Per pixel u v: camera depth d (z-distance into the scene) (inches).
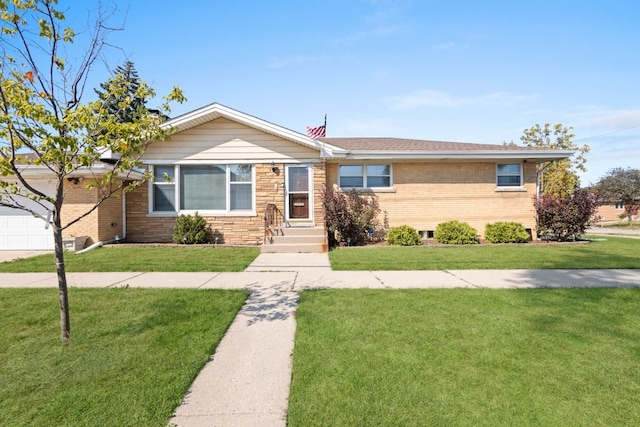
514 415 92.7
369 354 129.2
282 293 219.5
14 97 124.2
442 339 141.9
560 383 108.3
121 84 157.9
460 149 488.1
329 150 451.5
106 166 387.5
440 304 189.2
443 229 462.3
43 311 179.9
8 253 390.9
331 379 111.6
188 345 138.0
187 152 461.1
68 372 116.3
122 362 123.5
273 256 363.3
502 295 206.1
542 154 474.9
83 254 367.2
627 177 1590.8
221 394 105.6
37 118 124.4
